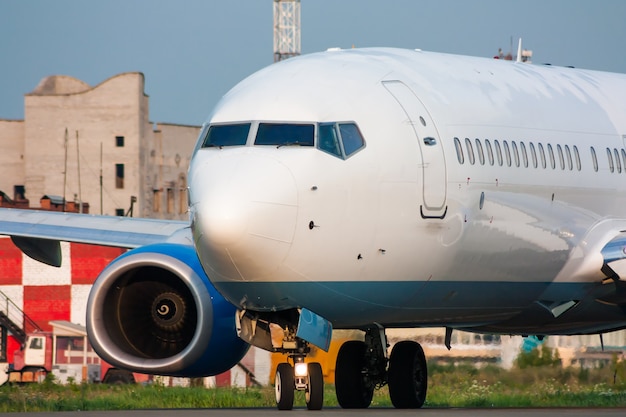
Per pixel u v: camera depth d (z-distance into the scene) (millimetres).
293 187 66000
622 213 86000
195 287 75625
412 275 71750
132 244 84375
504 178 76625
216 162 67312
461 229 73562
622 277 81312
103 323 77188
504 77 82750
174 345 78812
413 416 63281
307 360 142875
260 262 65312
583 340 141875
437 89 75875
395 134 70688
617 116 88438
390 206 69625
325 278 67750
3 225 86938
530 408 86688
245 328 70750
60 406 94938
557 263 81062
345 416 63469
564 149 82188
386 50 79250
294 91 70500
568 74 90125
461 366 136875
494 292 77812
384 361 82438
